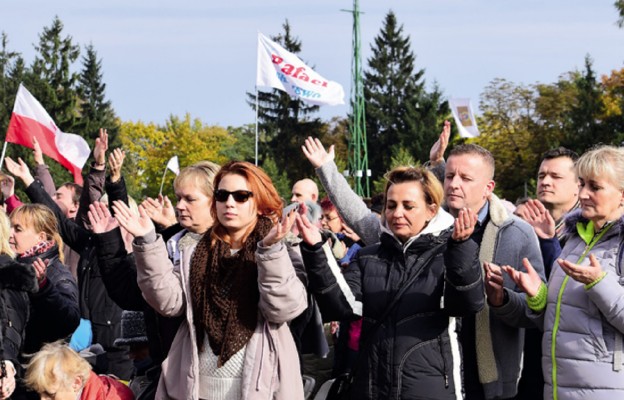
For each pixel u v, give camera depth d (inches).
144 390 198.8
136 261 180.4
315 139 242.7
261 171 186.7
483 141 2711.6
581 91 2255.2
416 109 3016.7
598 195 188.2
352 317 186.1
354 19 2342.5
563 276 192.4
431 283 187.8
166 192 3538.4
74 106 2753.4
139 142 3587.6
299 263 188.5
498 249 213.3
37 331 226.4
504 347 208.8
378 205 315.9
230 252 183.2
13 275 200.2
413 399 183.9
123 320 221.3
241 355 178.4
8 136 483.2
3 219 207.6
